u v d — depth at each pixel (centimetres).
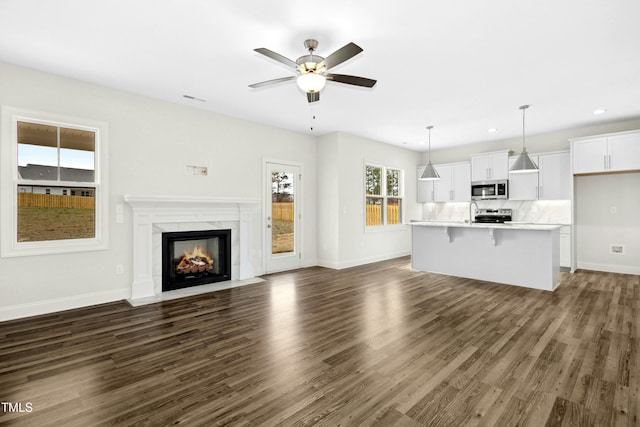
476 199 677
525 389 200
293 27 257
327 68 257
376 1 224
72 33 266
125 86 381
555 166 579
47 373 221
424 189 780
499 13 238
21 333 290
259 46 288
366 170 676
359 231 644
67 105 355
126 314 342
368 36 270
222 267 493
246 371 223
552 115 496
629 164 491
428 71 339
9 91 323
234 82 369
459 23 251
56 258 349
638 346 258
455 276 530
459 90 394
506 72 341
